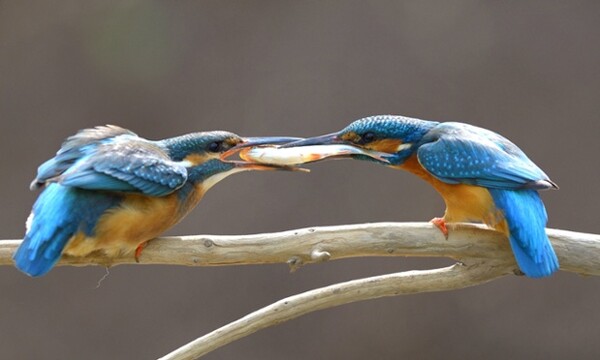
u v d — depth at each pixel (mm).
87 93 14539
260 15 14812
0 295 13797
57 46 14609
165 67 14617
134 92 14562
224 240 6922
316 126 14484
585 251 6902
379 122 7500
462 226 7043
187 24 14742
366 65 14609
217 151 7512
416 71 14562
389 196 13883
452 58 14539
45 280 13875
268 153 7484
